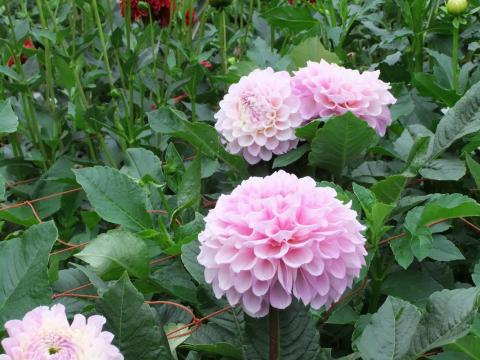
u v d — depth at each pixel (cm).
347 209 62
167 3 112
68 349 52
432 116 104
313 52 99
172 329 73
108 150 109
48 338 52
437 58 105
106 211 78
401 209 80
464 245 93
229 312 72
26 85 111
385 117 87
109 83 117
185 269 79
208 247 62
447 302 61
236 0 145
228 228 60
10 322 54
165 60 116
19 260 62
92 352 52
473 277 70
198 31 136
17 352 52
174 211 77
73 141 120
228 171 97
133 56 108
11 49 110
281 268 60
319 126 85
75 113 106
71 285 78
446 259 75
